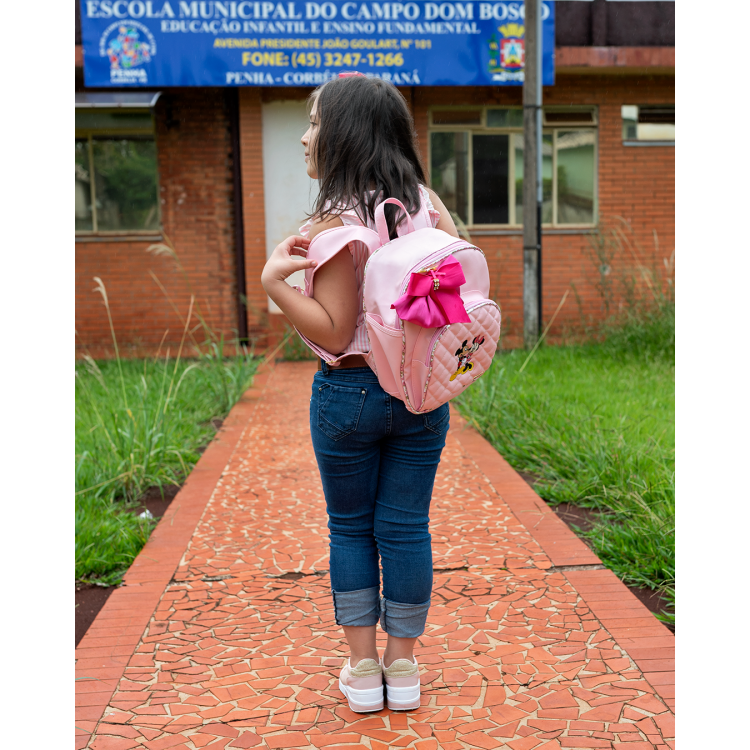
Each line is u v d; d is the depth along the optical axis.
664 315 8.84
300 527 3.96
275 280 2.06
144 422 5.15
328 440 2.16
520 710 2.31
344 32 9.63
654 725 2.22
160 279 10.64
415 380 2.00
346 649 2.71
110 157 10.43
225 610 3.03
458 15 9.73
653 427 5.19
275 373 8.88
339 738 2.20
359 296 2.13
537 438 5.17
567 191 11.01
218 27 9.48
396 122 2.16
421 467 2.21
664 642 2.67
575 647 2.66
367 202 2.11
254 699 2.41
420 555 2.24
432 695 2.40
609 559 3.49
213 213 10.60
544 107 10.75
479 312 1.99
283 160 10.17
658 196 11.00
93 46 9.40
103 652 2.71
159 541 3.78
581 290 11.03
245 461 5.22
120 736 2.23
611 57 10.19
